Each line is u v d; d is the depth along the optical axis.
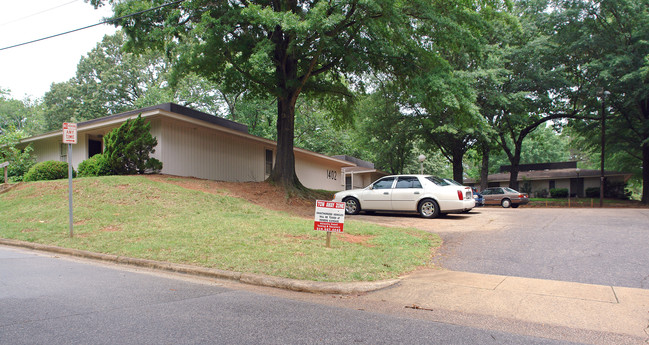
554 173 40.97
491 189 28.41
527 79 26.22
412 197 13.57
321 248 7.72
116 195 12.73
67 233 9.52
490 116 26.59
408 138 30.23
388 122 28.58
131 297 5.11
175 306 4.73
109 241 8.67
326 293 5.48
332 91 19.95
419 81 14.93
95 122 18.02
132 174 15.89
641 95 25.00
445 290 5.50
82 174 16.86
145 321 4.14
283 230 9.39
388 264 6.68
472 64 25.06
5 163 15.88
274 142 22.92
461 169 30.94
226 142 20.72
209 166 19.44
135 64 40.25
